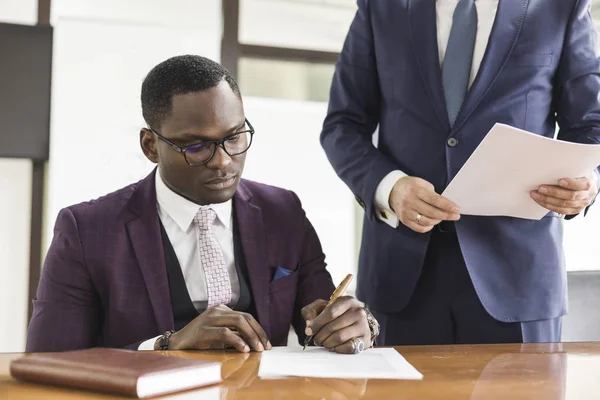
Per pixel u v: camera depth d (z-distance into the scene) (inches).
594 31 67.8
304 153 137.9
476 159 56.4
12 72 124.8
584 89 65.5
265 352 48.5
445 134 66.4
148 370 34.0
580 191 59.3
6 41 124.7
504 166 57.3
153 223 58.5
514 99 65.7
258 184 65.9
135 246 57.6
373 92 73.7
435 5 68.6
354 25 73.5
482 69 65.4
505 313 64.1
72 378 35.3
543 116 67.1
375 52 71.4
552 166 57.6
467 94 65.6
